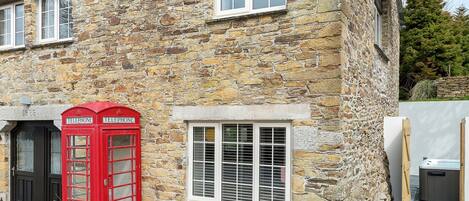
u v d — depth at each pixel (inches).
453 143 468.8
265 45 213.8
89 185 234.7
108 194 231.9
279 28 209.8
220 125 229.9
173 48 245.1
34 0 316.8
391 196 335.6
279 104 209.0
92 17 280.2
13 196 337.7
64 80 294.5
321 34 198.1
